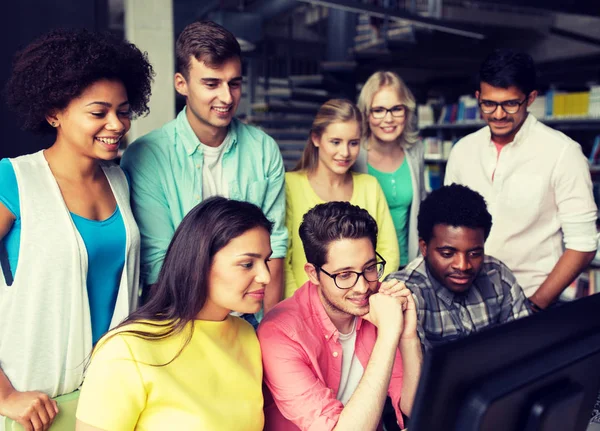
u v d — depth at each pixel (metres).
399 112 2.39
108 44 1.36
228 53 1.66
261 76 10.59
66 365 1.39
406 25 6.66
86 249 1.39
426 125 7.14
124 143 4.40
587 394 0.76
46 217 1.34
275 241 1.95
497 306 1.76
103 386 1.05
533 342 0.70
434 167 7.02
